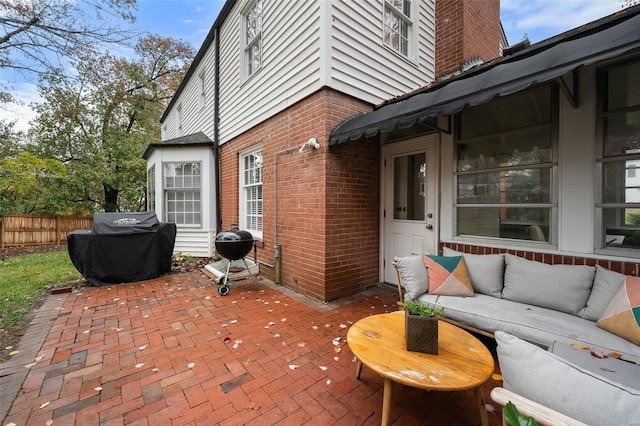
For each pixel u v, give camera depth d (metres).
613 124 2.41
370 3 4.18
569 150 2.62
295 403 1.84
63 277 5.07
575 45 1.86
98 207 14.05
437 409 1.80
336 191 3.81
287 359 2.35
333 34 3.68
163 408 1.78
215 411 1.76
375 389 1.98
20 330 2.88
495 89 2.17
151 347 2.54
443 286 2.75
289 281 4.36
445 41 5.45
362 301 3.75
